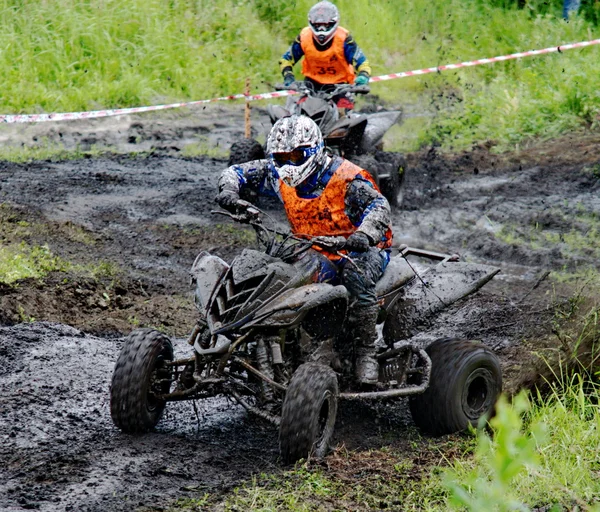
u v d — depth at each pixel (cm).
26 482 1567
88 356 2302
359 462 1683
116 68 6531
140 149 5428
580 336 2214
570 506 1474
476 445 1750
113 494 1525
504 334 2450
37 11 6675
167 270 3173
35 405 1958
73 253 3234
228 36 7388
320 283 1775
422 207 4056
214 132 5981
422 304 1925
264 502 1486
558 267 3138
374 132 3794
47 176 4509
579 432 1741
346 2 8112
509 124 5516
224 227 3741
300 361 1781
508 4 8338
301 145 1756
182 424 1908
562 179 4391
